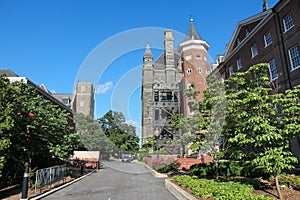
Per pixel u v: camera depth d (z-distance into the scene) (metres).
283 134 5.86
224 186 6.60
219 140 8.65
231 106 7.13
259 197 5.10
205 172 10.77
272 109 6.24
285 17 15.55
